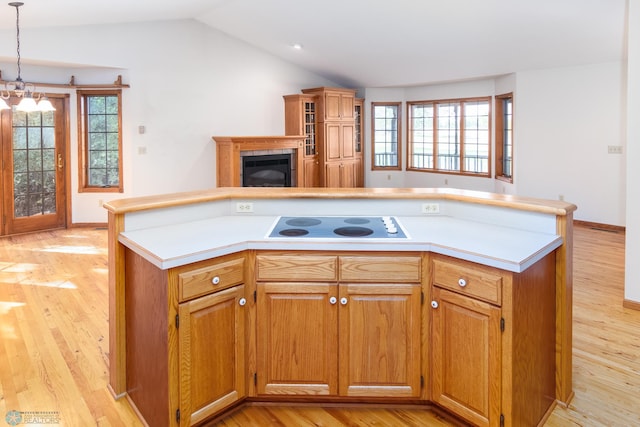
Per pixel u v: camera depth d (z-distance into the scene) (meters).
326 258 2.40
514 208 2.69
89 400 2.59
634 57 3.69
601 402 2.55
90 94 7.24
